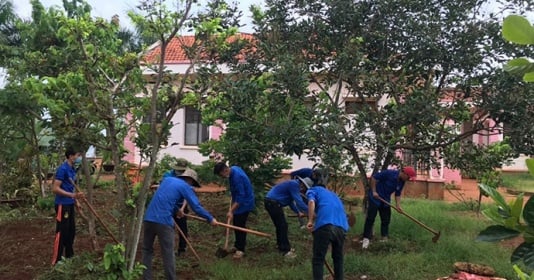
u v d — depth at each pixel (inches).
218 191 530.3
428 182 564.1
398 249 312.3
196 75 263.3
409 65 319.0
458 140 337.1
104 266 222.7
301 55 334.0
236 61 333.4
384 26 326.3
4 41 450.9
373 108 316.8
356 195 537.0
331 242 239.6
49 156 398.6
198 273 268.4
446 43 314.5
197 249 315.6
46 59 259.6
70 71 245.9
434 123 315.3
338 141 281.0
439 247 306.0
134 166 268.1
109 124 231.5
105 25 252.1
